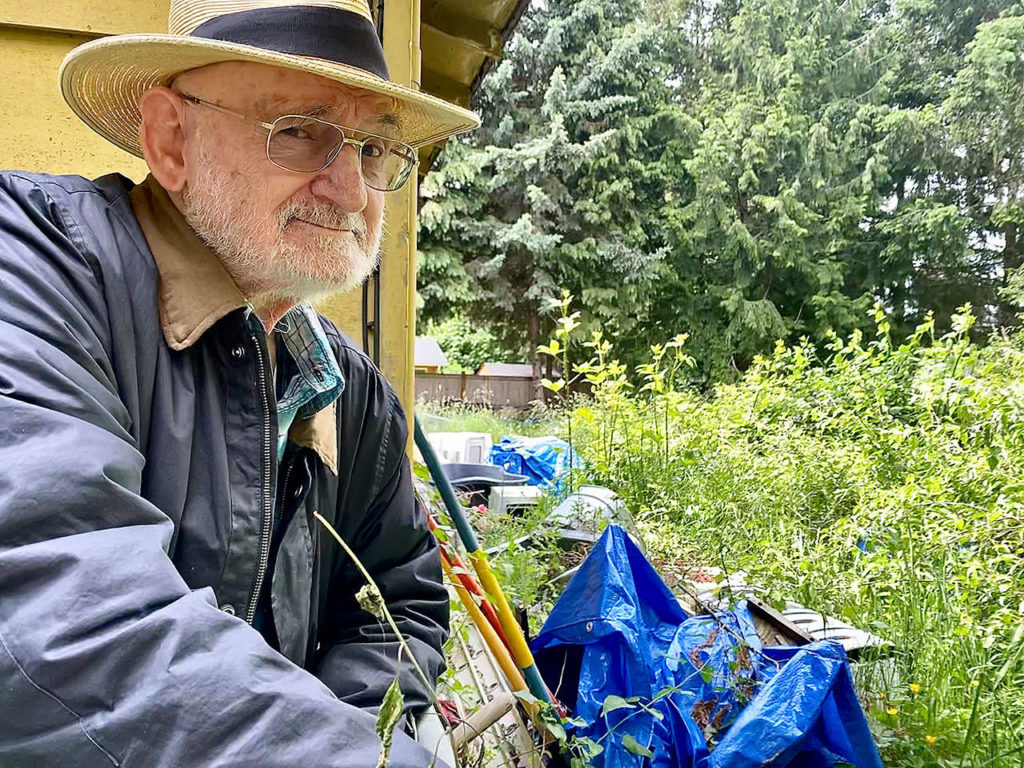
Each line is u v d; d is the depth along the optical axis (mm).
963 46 27250
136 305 1246
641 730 2119
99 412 1014
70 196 1258
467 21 4996
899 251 25125
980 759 2877
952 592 4133
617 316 23906
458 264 23703
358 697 1524
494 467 5695
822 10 27266
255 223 1371
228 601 1317
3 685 779
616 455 7195
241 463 1338
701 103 27578
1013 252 25359
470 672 2352
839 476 6859
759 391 9875
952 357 8531
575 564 3916
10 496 835
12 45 2580
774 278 25719
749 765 2002
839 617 3953
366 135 1430
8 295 1055
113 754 782
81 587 816
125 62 1390
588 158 24109
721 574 3105
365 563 1740
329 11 1391
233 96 1361
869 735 2117
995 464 5715
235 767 788
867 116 26031
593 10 25297
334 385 1550
